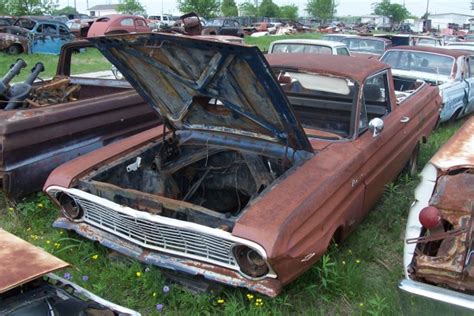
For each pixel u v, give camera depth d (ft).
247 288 10.77
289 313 11.56
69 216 13.29
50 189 13.01
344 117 15.17
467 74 29.91
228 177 15.16
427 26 164.55
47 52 64.80
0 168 15.21
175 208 11.51
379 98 16.60
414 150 19.30
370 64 16.05
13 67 18.53
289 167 13.50
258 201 11.22
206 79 11.92
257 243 10.15
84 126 17.42
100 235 12.71
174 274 12.00
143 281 11.82
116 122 18.79
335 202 12.14
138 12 179.11
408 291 9.52
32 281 8.76
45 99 18.86
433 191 10.81
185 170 15.43
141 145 14.89
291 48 34.88
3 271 7.93
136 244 12.07
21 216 15.42
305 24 173.58
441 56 29.63
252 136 14.01
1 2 105.09
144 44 11.52
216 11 150.51
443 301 9.25
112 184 13.44
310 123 15.78
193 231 10.91
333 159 13.01
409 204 16.01
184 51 11.22
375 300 11.25
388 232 15.35
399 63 30.42
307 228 10.98
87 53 55.16
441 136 25.95
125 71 13.16
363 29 150.82
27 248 8.73
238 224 10.52
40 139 15.89
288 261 10.44
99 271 12.71
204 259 11.27
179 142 15.34
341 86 15.02
